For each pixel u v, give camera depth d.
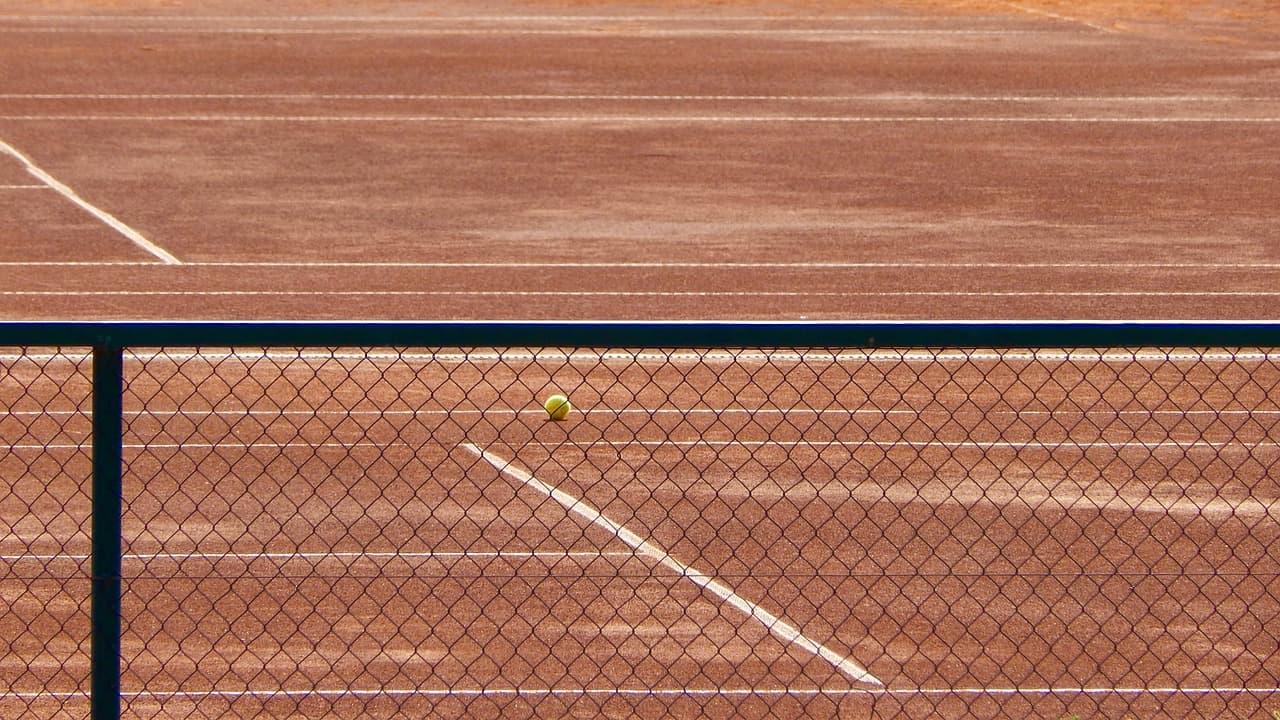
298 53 151.62
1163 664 30.84
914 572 36.56
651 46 157.25
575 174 103.62
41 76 137.62
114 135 114.56
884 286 75.88
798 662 30.98
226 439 48.41
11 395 53.22
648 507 41.56
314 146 112.12
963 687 29.73
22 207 92.12
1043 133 118.25
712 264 80.25
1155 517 41.12
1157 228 89.50
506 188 99.25
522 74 141.50
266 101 128.62
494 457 46.72
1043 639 32.34
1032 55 152.62
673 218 91.19
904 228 89.12
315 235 86.31
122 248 82.69
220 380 55.03
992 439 49.22
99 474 18.19
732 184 100.88
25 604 34.16
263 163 106.38
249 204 94.06
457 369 57.09
